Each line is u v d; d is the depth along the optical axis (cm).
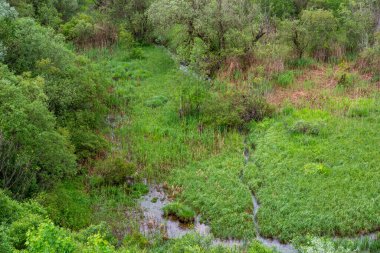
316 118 2709
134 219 2042
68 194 2119
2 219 1602
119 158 2347
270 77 3300
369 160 2309
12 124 1861
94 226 1784
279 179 2214
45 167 2028
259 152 2450
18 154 1903
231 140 2609
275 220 1973
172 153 2514
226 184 2220
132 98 3155
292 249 1852
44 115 2012
